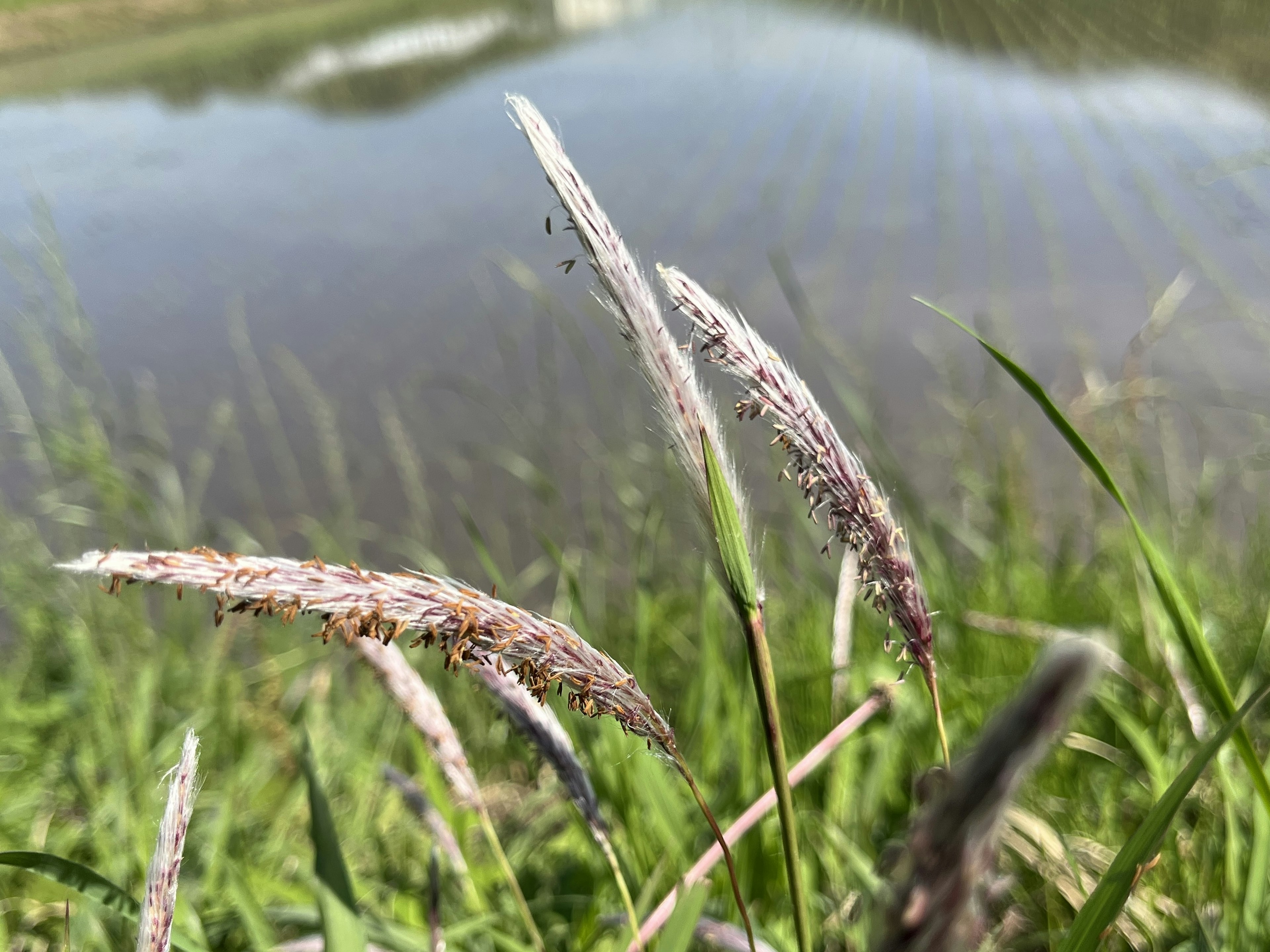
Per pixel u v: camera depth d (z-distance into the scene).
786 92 21.81
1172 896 2.14
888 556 1.12
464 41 33.00
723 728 2.74
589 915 2.08
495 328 8.53
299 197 15.18
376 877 2.55
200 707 3.45
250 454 6.60
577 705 1.01
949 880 0.52
